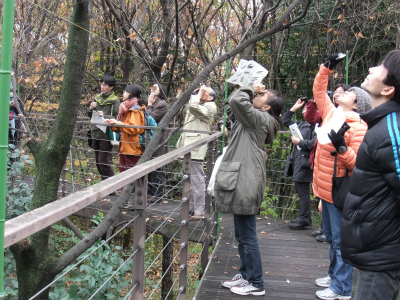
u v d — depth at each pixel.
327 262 4.45
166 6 7.29
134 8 7.89
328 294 3.42
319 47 9.77
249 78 3.36
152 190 6.18
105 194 1.66
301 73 10.23
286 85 10.54
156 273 7.41
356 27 9.29
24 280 2.44
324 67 3.23
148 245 8.14
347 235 2.03
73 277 3.34
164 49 7.49
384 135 1.88
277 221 6.18
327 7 9.09
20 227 1.18
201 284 3.75
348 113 3.20
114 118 6.23
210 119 5.59
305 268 4.25
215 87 8.49
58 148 2.67
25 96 5.69
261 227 5.80
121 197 2.74
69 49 2.64
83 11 2.62
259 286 3.50
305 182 5.58
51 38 5.76
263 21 4.67
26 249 2.39
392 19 8.47
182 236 3.24
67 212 1.39
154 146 3.60
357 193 1.99
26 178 6.40
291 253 4.72
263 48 10.16
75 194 1.54
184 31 8.30
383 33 9.05
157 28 8.99
